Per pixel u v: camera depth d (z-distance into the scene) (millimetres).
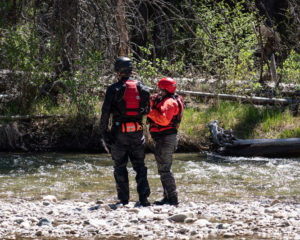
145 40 33562
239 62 28078
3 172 17516
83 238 9023
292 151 20906
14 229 9672
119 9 23016
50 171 17797
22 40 21438
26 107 22922
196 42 30094
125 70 11742
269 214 10812
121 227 9727
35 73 22156
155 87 23406
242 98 26406
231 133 21609
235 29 29875
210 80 28453
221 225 9609
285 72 27781
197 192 14531
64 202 13125
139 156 12164
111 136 11836
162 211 11281
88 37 23422
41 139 21984
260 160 20172
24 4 22484
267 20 38469
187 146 22219
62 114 22719
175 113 12117
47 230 9539
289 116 24344
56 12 22891
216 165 19031
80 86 21734
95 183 15922
